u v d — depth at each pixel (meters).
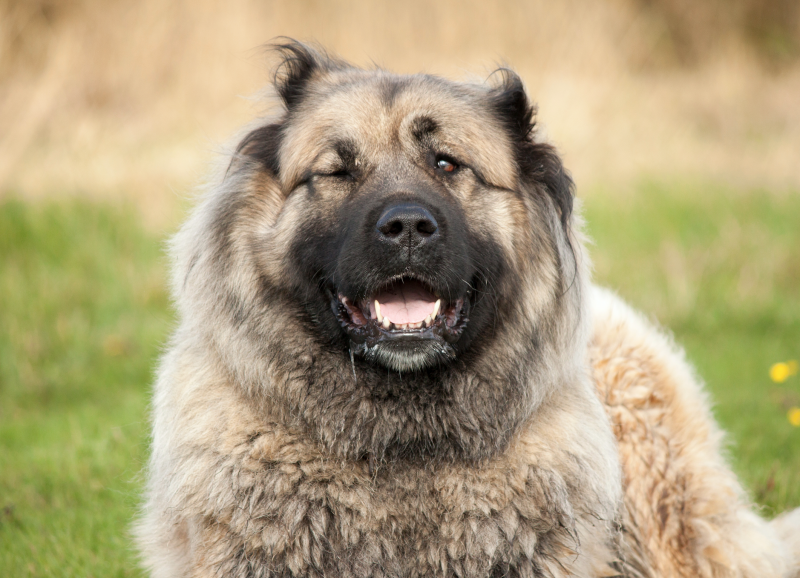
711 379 15.09
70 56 27.30
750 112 33.38
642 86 33.41
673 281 19.34
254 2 28.75
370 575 6.90
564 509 6.98
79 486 11.23
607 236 21.56
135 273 18.84
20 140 24.56
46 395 15.31
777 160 28.25
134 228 20.17
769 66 39.94
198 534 7.00
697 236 21.86
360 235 7.09
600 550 7.68
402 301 7.45
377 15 30.23
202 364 7.52
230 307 7.41
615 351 9.04
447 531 6.98
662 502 8.60
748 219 22.81
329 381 7.27
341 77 8.28
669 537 8.55
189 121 26.34
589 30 32.88
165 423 7.53
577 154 26.30
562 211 7.78
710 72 38.03
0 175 22.48
